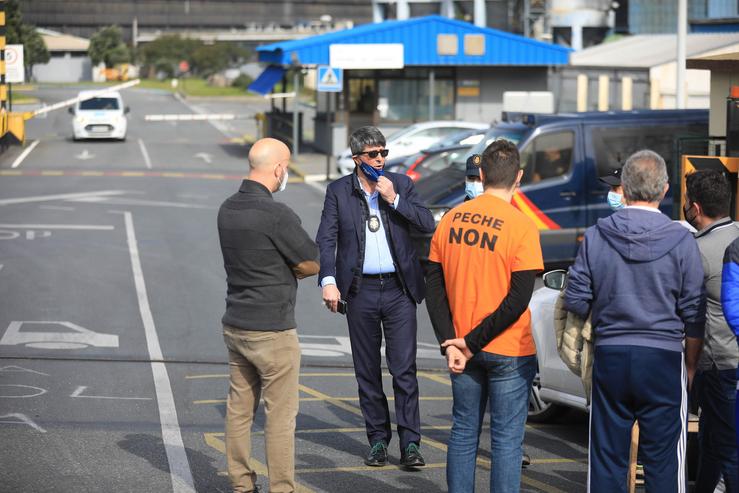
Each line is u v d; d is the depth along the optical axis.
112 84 103.12
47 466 7.93
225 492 7.41
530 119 17.45
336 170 36.09
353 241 8.08
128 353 12.37
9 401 9.98
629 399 6.12
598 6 54.34
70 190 29.89
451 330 6.41
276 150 6.93
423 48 39.12
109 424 9.21
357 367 8.22
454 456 6.48
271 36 130.62
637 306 6.02
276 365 6.83
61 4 138.12
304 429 9.32
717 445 6.60
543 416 9.67
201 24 142.25
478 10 59.41
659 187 6.10
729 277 5.93
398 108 40.16
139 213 25.45
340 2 145.88
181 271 18.16
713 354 6.50
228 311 6.95
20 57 36.06
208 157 41.41
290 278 6.89
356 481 7.80
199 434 8.94
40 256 19.33
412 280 8.11
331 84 33.53
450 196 17.97
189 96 85.56
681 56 23.77
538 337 9.41
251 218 6.77
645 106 32.62
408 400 8.12
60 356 12.09
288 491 6.93
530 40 39.47
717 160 9.47
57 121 58.78
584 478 8.03
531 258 6.20
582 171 17.28
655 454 6.10
